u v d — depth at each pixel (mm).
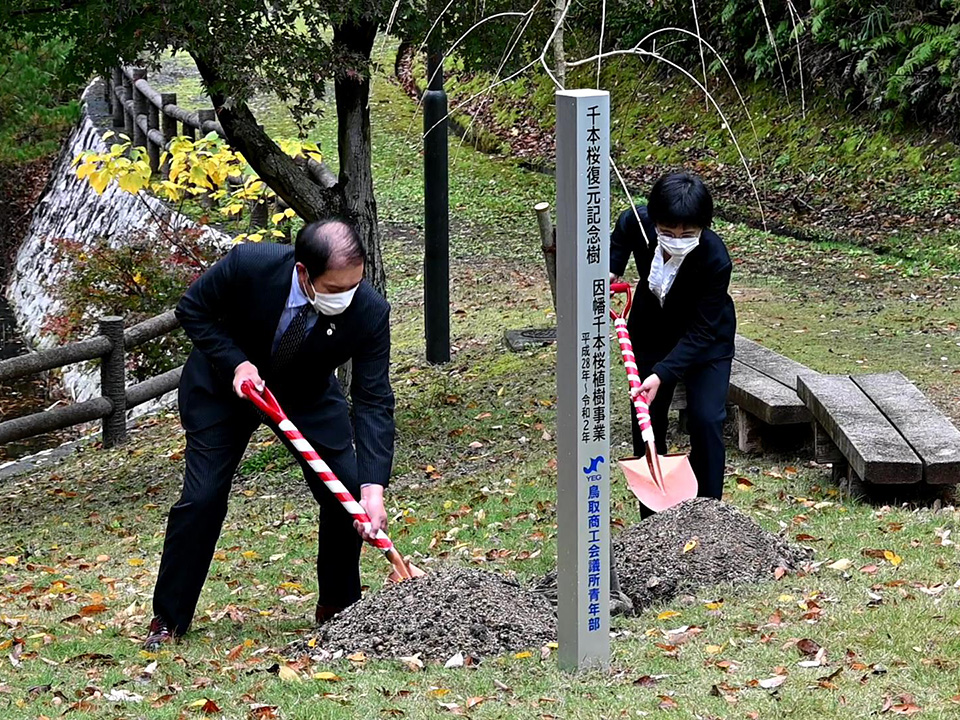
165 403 12602
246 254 4672
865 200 14859
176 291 12492
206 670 4430
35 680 4402
